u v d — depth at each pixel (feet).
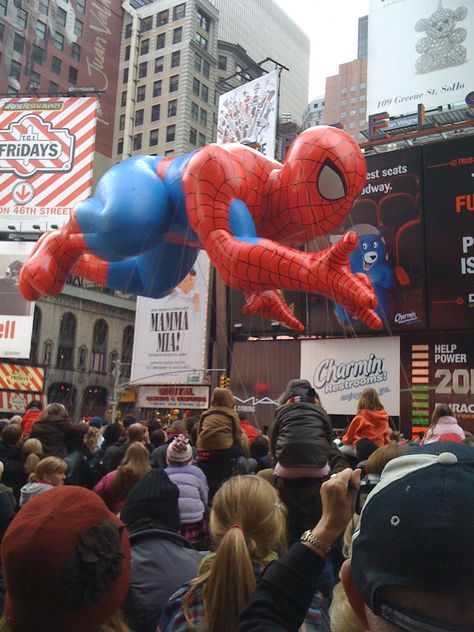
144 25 249.14
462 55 95.66
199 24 245.04
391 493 4.10
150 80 242.78
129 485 16.11
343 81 430.61
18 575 5.20
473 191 69.77
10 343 109.09
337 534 5.91
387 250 73.15
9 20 202.80
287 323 35.73
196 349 92.32
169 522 10.80
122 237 32.60
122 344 181.06
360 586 4.16
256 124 106.32
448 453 4.10
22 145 106.73
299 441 12.17
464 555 3.66
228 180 29.99
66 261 36.81
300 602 5.58
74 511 5.49
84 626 5.36
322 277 26.12
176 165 33.55
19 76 204.54
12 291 109.91
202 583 7.59
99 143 232.53
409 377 72.18
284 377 82.12
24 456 21.71
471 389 68.85
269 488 8.12
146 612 9.48
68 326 169.07
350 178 30.60
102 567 5.35
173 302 95.96
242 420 30.53
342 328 77.15
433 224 71.20
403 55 99.96
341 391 76.33
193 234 34.45
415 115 90.99
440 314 69.87
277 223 32.63
